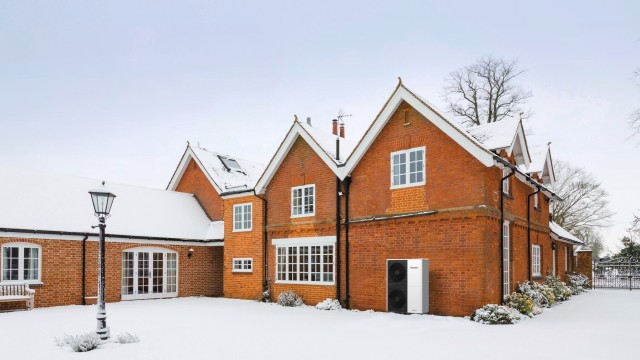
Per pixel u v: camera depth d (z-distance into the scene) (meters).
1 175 19.89
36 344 10.63
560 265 25.94
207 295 24.08
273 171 20.33
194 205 26.36
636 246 43.66
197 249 23.97
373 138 16.84
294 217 19.56
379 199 16.69
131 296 21.11
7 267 17.56
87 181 22.81
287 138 19.70
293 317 15.05
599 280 30.89
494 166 15.05
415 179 15.80
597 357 8.89
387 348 9.96
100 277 11.00
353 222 17.27
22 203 19.03
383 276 16.25
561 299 19.59
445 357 9.04
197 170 27.28
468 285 14.16
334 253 17.88
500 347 9.92
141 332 12.16
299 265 19.14
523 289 16.38
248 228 21.58
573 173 40.09
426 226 15.28
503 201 15.50
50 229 18.52
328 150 18.59
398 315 14.65
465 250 14.33
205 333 11.99
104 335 10.81
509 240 16.39
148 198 24.42
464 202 14.52
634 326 12.62
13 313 16.22
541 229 20.97
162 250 22.42
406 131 16.17
